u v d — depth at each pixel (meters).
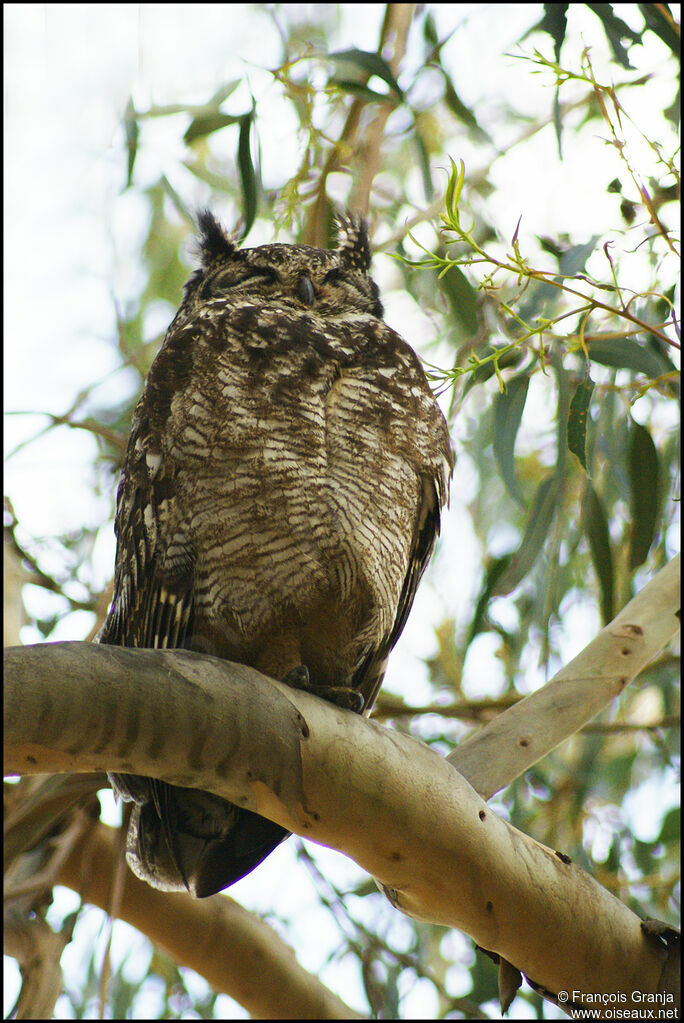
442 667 9.66
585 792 8.61
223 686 3.90
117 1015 8.23
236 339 6.22
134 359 9.70
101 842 7.12
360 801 4.21
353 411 6.18
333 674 6.48
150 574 6.34
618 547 8.99
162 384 6.39
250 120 7.84
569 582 8.66
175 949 7.36
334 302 7.58
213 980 7.45
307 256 7.61
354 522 6.06
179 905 7.24
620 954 4.69
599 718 9.15
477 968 8.22
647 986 4.71
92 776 6.57
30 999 6.40
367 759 4.21
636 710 9.81
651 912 8.27
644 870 8.56
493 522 9.82
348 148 7.60
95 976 8.19
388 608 6.44
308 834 4.30
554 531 7.96
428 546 6.97
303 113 7.70
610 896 4.74
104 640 6.93
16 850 6.44
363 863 4.44
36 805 6.50
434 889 4.49
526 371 7.02
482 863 4.45
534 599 8.76
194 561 6.16
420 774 4.33
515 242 5.09
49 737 3.55
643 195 5.19
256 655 6.26
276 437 5.98
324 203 8.12
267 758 4.01
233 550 6.01
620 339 6.27
